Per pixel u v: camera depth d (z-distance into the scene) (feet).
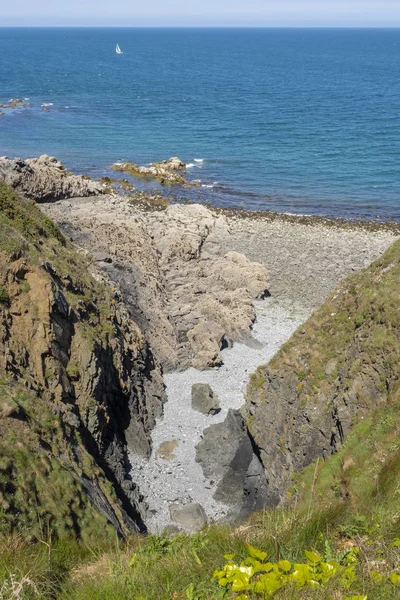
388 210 263.29
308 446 85.05
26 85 636.48
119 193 268.62
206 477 104.68
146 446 110.11
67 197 224.33
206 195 277.23
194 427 117.80
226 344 147.33
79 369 98.99
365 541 35.70
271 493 87.76
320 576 25.91
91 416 97.04
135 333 127.65
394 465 56.70
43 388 89.56
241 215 241.76
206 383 132.16
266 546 35.04
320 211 258.98
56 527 64.03
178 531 88.02
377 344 79.56
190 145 380.17
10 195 132.36
